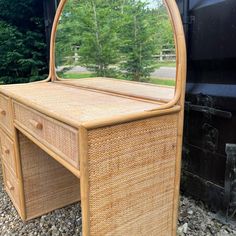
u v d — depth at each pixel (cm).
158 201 97
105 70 156
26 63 280
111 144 77
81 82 155
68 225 145
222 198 138
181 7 138
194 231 133
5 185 178
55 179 154
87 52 160
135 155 85
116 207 83
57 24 163
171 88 115
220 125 133
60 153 85
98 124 72
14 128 132
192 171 154
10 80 287
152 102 100
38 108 93
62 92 127
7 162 160
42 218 151
